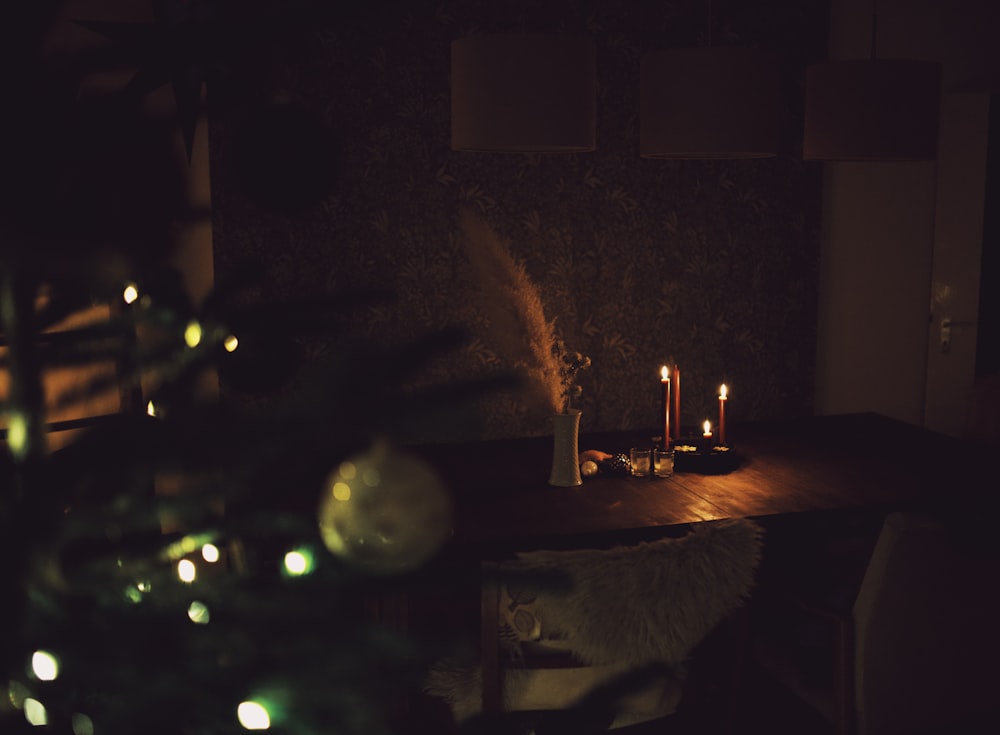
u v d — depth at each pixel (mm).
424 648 653
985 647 2055
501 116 2062
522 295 3656
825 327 4125
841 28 3887
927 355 4301
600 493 2459
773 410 4070
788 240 3961
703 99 2186
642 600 1636
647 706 1855
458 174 3527
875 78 2338
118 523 588
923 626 2008
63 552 570
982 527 1942
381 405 569
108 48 547
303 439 581
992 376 3195
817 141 2432
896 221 4160
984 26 4156
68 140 556
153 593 625
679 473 2646
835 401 4195
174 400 613
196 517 606
